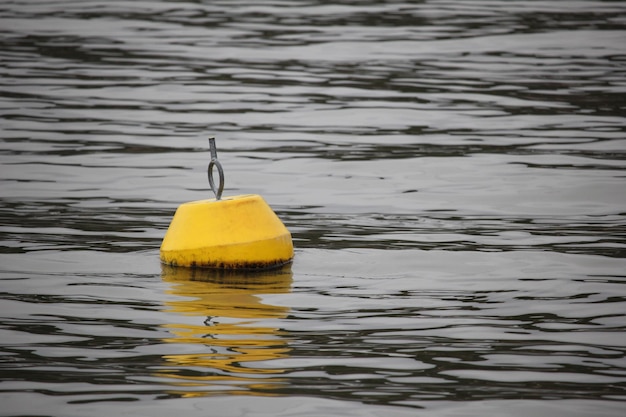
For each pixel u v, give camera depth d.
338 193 30.25
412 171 32.91
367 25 68.00
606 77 50.09
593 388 16.11
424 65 54.12
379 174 32.53
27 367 16.92
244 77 50.97
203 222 23.06
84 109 43.19
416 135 38.53
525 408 15.38
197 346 17.84
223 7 77.19
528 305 20.22
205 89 47.94
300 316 19.52
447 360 17.25
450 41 61.62
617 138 37.41
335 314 19.66
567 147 36.00
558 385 16.23
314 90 47.81
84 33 64.19
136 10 75.31
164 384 16.20
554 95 45.94
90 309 19.92
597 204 28.67
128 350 17.67
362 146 36.69
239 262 22.70
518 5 77.06
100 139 37.72
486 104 44.25
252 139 38.00
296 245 24.78
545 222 26.83
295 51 58.44
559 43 60.50
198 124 40.66
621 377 16.53
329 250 24.31
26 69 52.19
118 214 27.77
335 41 61.75
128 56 56.56
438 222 26.89
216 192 23.97
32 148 35.94
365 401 15.58
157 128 39.81
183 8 76.56
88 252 24.08
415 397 15.73
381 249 24.36
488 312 19.78
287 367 16.89
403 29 66.19
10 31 64.38
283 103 44.97
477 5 77.44
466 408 15.37
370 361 17.19
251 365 16.98
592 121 40.50
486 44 60.47
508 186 30.77
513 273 22.41
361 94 46.81
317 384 16.19
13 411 15.24
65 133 38.56
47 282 21.66
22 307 20.00
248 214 23.17
